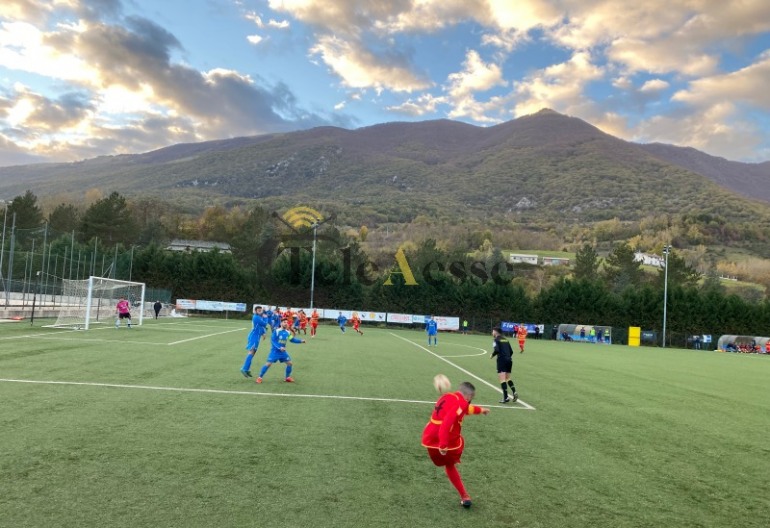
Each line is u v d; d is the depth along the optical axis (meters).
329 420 8.62
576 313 61.31
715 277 91.88
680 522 5.14
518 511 5.16
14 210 65.00
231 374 13.29
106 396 9.49
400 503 5.16
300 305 60.06
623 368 22.81
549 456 7.29
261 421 8.23
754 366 29.38
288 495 5.17
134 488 5.12
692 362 30.12
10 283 33.94
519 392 13.59
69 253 50.62
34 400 8.84
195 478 5.50
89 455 6.05
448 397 5.28
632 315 61.19
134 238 78.12
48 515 4.42
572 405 11.91
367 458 6.59
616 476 6.54
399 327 56.66
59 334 22.12
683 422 10.56
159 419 7.97
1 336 19.73
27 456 5.90
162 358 15.70
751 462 7.62
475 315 61.62
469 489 5.70
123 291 41.00
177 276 58.31
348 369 15.92
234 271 58.88
